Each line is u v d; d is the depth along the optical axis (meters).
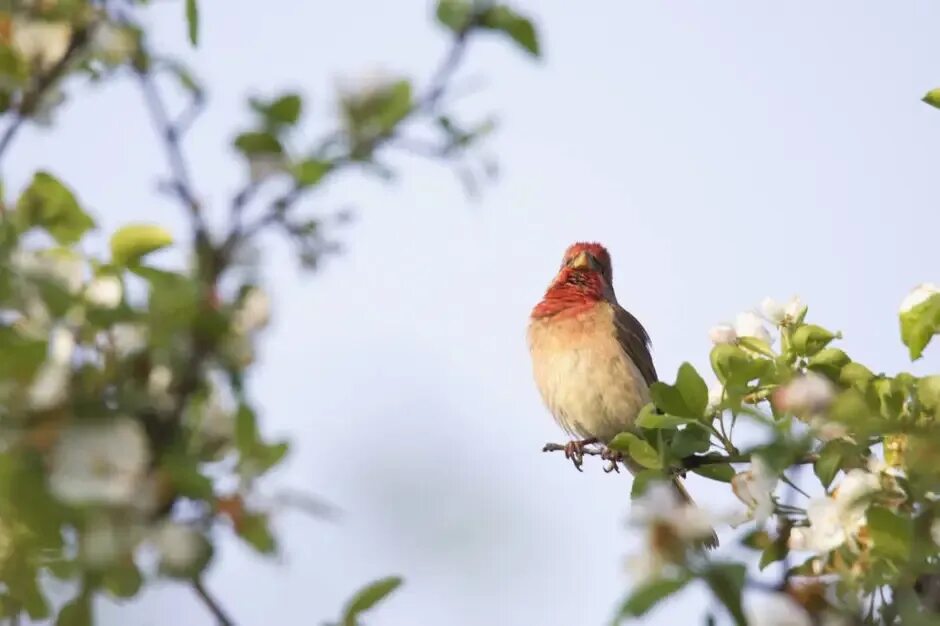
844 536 7.83
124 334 5.70
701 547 5.93
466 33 6.14
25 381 5.52
